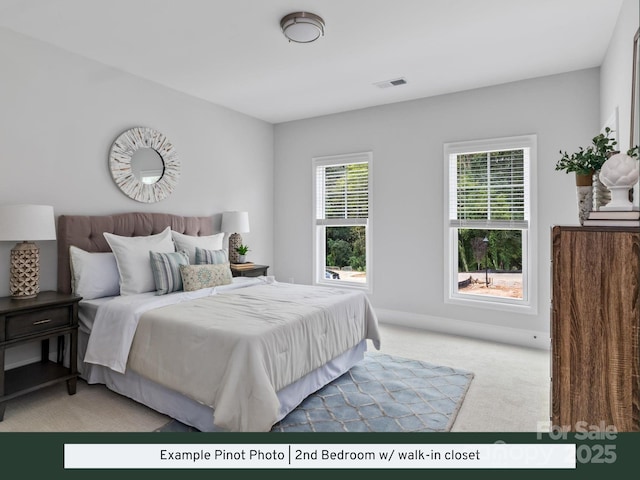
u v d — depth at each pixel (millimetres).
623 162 1565
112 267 3088
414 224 4301
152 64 3369
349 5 2447
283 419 2305
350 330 2938
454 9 2496
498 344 3748
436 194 4160
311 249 5082
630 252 1390
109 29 2766
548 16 2578
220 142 4531
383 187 4500
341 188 4867
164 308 2574
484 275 4023
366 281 4719
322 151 4945
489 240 3992
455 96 4043
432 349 3592
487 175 3916
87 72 3236
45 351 2896
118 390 2572
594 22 2652
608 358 1420
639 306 1377
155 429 2172
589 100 3408
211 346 2082
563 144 3516
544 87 3594
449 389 2713
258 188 5109
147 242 3256
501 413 2379
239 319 2299
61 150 3068
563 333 1486
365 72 3529
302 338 2359
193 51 3119
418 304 4305
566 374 1482
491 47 3037
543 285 3621
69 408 2420
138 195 3619
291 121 5203
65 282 2975
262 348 2025
